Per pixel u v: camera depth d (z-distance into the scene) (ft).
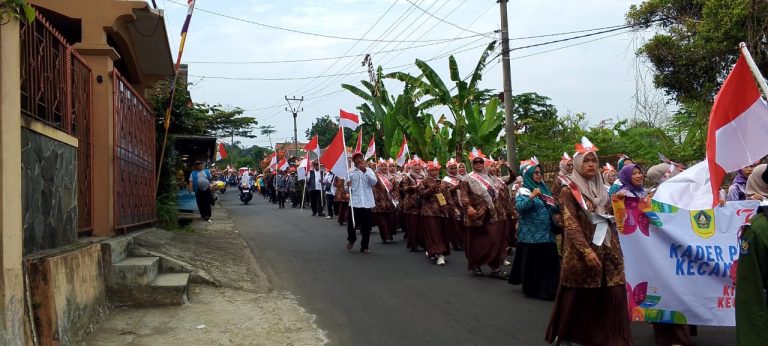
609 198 19.02
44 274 16.80
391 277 32.60
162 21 33.45
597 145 62.13
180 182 65.05
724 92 14.57
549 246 27.17
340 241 47.93
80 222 24.88
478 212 32.14
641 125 66.49
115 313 23.57
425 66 71.92
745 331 11.63
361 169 41.47
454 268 35.55
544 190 27.89
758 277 11.62
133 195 32.86
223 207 97.55
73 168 23.09
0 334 14.19
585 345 18.60
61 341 17.37
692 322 19.69
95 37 28.43
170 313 23.91
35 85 18.92
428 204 37.19
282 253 40.73
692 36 43.04
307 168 84.94
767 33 37.40
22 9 16.25
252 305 25.84
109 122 27.50
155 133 44.04
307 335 21.79
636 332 22.00
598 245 18.02
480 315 24.44
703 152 50.65
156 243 32.12
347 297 27.78
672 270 19.75
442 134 80.12
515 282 29.01
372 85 92.48
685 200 20.39
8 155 15.17
